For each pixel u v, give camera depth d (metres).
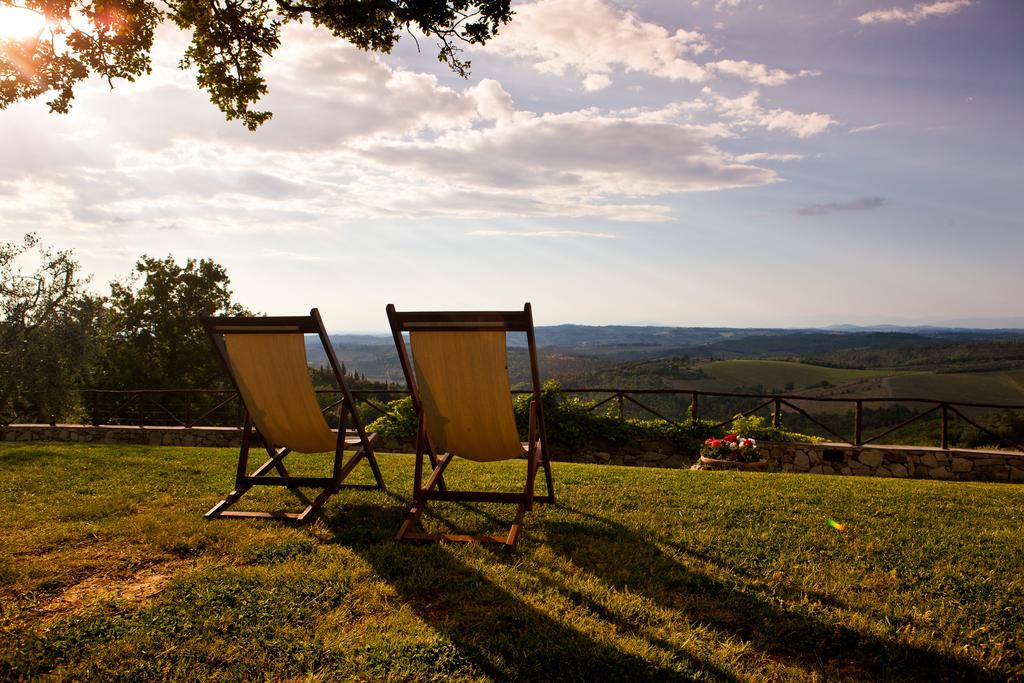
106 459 6.85
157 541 3.90
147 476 5.90
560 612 2.96
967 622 2.92
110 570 3.48
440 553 3.72
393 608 3.01
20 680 2.39
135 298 27.58
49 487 5.42
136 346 27.17
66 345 16.34
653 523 4.38
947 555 3.80
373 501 4.94
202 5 7.68
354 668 2.47
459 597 3.12
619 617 2.93
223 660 2.54
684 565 3.59
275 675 2.45
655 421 10.53
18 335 15.88
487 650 2.60
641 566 3.59
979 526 4.44
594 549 3.84
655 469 6.90
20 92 6.92
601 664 2.51
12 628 2.77
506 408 4.15
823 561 3.68
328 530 4.20
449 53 7.84
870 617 2.95
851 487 5.72
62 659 2.54
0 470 6.19
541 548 3.83
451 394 4.13
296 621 2.85
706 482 5.84
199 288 28.19
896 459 9.23
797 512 4.73
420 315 3.93
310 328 4.30
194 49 8.05
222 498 5.02
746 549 3.87
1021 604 3.11
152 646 2.62
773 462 9.48
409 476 6.02
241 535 4.05
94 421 11.30
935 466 9.11
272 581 3.26
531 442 4.34
